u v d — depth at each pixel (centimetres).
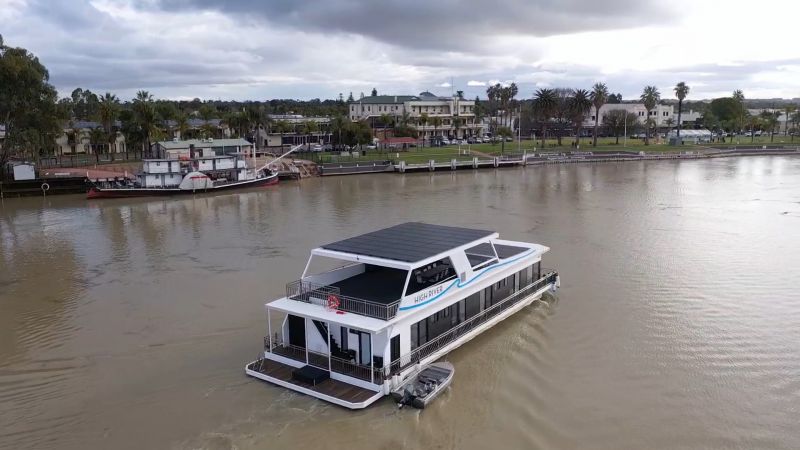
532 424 2422
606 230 6078
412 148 17288
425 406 2519
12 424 2511
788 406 2531
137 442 2348
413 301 2759
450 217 7031
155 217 7612
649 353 3056
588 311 3656
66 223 7250
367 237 3419
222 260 5125
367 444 2288
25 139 9844
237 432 2384
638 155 14988
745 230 6003
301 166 12425
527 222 6612
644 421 2436
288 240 5884
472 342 3222
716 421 2427
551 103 17525
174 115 15925
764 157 15800
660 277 4328
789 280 4209
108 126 13838
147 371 2961
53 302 4091
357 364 2681
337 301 2775
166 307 3909
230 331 3456
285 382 2673
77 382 2873
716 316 3547
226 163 10531
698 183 10125
